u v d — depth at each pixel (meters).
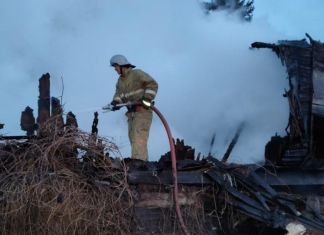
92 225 6.16
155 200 6.91
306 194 7.91
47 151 6.30
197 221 6.95
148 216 6.79
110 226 6.32
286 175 7.97
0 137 6.75
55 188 6.14
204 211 7.14
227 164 7.66
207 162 7.46
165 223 6.81
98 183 6.44
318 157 10.70
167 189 7.00
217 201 7.18
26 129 7.61
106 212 6.34
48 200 6.14
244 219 7.18
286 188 7.93
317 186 7.96
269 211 7.03
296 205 7.44
